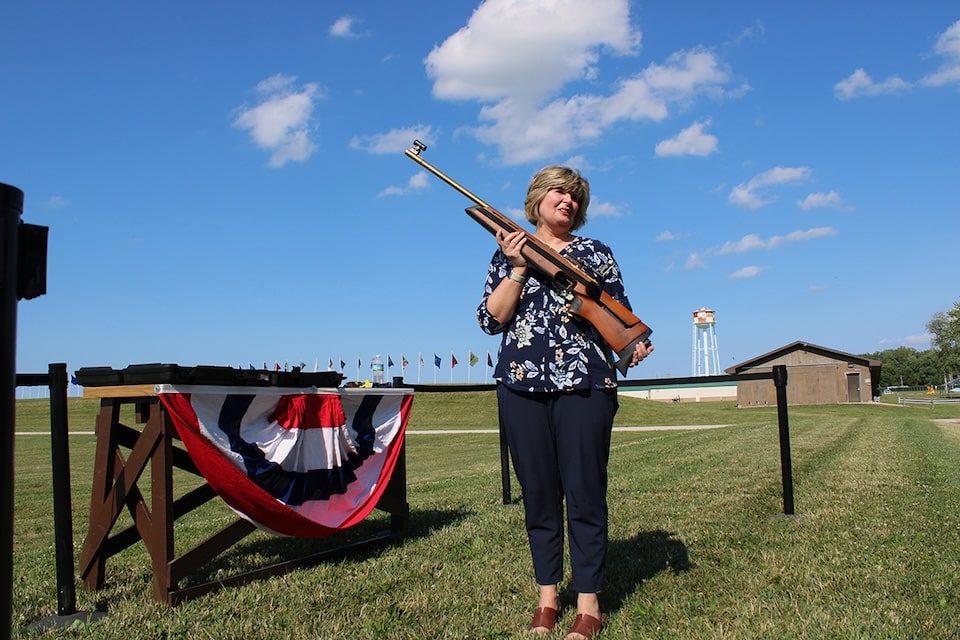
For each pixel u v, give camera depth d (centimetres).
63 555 370
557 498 358
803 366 5050
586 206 380
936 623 329
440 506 720
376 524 621
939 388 12494
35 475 1564
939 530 520
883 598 369
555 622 348
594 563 344
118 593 412
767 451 1174
